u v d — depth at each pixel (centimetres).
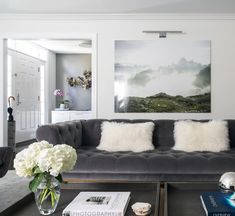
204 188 168
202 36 419
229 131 305
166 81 422
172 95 422
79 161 240
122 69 426
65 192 166
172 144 308
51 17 431
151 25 424
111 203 134
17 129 614
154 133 312
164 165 235
